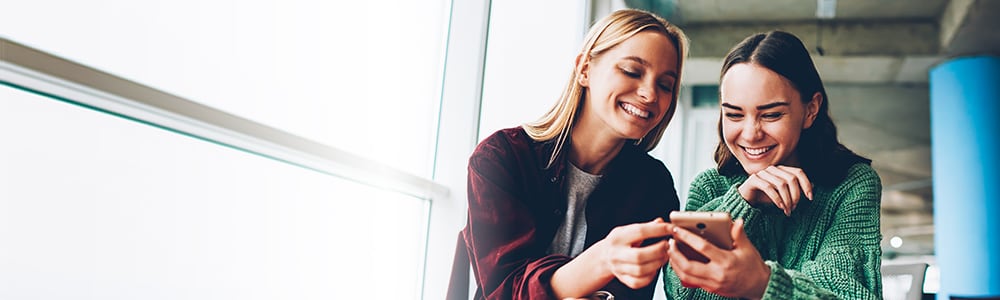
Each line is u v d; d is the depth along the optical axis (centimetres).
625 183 224
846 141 220
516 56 242
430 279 241
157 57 147
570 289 214
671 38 225
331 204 205
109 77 121
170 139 154
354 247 216
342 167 184
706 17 225
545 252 224
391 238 234
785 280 198
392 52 230
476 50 246
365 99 215
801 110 219
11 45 107
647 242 204
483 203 233
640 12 227
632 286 201
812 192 214
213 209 164
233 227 170
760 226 214
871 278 207
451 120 246
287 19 180
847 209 212
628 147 225
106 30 137
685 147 222
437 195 237
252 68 170
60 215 134
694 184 220
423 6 247
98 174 140
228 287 169
